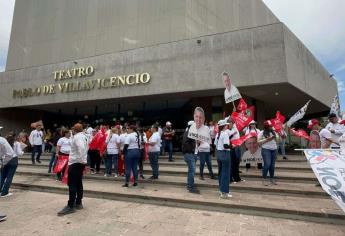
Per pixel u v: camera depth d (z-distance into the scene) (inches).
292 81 494.9
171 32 647.8
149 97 615.2
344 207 139.4
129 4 724.0
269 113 852.6
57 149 353.4
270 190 278.1
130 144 323.3
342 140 179.8
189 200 251.8
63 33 824.9
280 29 487.5
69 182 242.4
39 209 250.4
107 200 281.9
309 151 169.3
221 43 529.0
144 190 298.7
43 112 858.8
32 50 873.5
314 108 792.9
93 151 407.8
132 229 199.5
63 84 681.0
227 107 583.2
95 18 776.3
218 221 215.0
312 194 263.6
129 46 707.4
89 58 660.1
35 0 899.4
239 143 288.8
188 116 629.3
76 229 200.2
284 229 197.0
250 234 187.8
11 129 796.6
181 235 187.5
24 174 425.4
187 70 550.3
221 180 265.6
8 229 201.0
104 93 629.3
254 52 500.7
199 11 682.8
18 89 751.1
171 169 401.1
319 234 186.9
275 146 304.7
